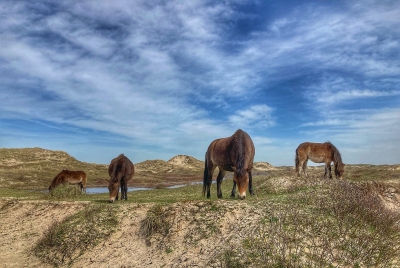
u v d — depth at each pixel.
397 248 6.05
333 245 6.23
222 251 6.72
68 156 49.88
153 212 9.93
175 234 8.52
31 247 10.14
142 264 7.61
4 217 13.21
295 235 6.68
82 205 12.89
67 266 8.45
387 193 11.66
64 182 18.09
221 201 9.78
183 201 10.26
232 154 10.40
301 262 5.50
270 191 13.83
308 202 9.07
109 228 9.81
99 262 8.28
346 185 10.72
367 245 6.12
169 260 7.35
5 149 45.78
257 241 6.65
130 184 36.56
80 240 9.43
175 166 59.53
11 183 30.00
